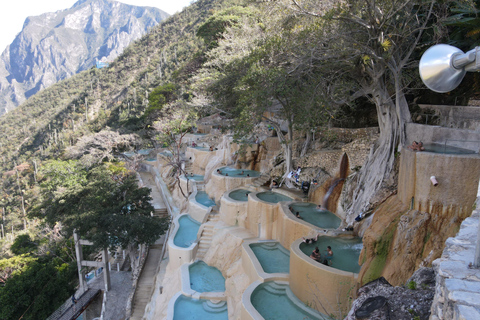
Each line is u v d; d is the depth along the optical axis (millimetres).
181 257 22953
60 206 30297
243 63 25672
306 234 17500
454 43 18422
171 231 28438
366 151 19938
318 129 23922
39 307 25625
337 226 18406
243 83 21766
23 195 83250
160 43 152625
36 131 135000
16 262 31375
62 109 139500
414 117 19859
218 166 34656
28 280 26453
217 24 53250
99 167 46531
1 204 85312
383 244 12891
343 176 21234
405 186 13508
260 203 21328
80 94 150375
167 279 22922
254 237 21250
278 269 16906
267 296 14727
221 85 31266
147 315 21188
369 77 19672
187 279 20562
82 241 28172
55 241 40969
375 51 16406
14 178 101938
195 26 134500
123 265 33438
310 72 20109
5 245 53844
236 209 23641
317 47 17094
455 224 11156
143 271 27594
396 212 13367
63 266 32781
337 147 23703
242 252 19250
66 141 103812
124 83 138250
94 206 26422
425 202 12133
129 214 26031
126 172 49906
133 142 59219
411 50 16578
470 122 16344
